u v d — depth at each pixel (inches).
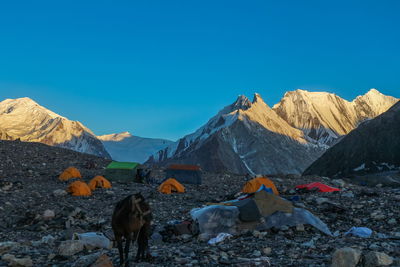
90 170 1872.5
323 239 562.9
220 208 647.1
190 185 1579.7
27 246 590.2
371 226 680.4
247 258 448.8
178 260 438.6
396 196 968.9
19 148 2149.4
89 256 435.8
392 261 377.7
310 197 1059.9
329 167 7559.1
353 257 376.5
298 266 404.5
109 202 1120.8
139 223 401.4
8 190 1202.6
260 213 640.4
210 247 532.4
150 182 1667.1
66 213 906.1
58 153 2207.2
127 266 398.3
